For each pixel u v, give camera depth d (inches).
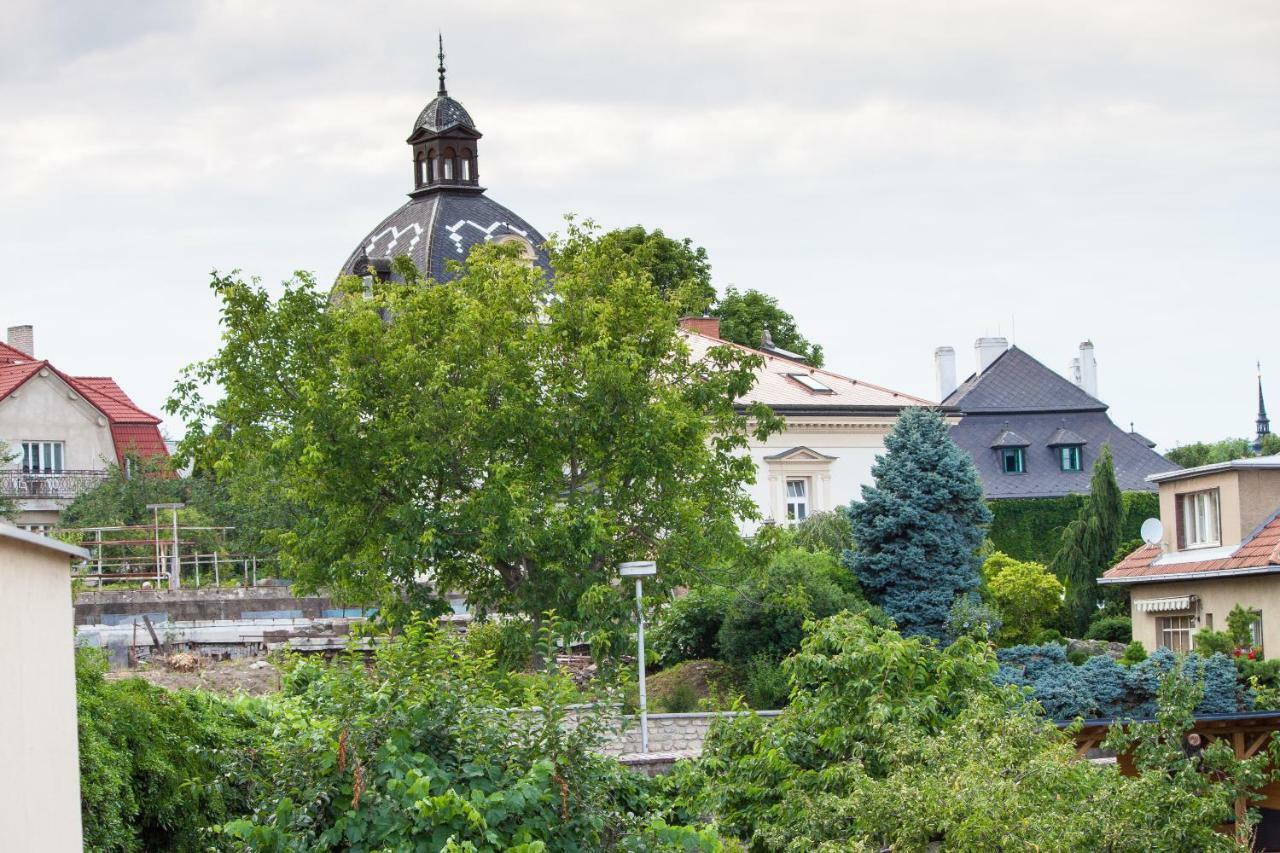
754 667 1879.9
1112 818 745.0
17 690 482.0
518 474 1713.8
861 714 856.9
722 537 1793.8
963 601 2192.4
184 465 1817.2
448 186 3312.0
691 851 728.3
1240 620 1775.3
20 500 2768.2
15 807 478.0
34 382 2938.0
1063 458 3437.5
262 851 669.3
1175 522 1993.1
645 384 1750.7
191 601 2026.3
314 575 1764.3
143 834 751.1
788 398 2817.4
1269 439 5103.3
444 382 1713.8
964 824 712.4
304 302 1807.3
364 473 1737.2
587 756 743.1
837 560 2271.2
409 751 701.3
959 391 3681.1
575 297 1828.2
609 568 1759.4
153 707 783.7
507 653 1695.4
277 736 725.9
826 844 745.0
